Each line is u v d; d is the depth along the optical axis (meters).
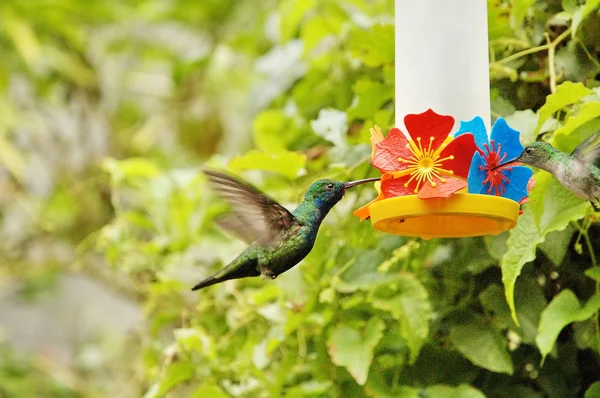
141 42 12.18
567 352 5.88
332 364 5.90
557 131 4.98
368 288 5.73
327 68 7.37
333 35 7.35
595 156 4.78
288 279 5.98
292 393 5.95
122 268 7.48
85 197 10.75
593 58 5.56
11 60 11.50
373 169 6.22
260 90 8.20
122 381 10.91
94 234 9.44
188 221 7.48
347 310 5.90
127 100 12.18
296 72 7.80
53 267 11.23
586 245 5.70
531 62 5.82
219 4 11.64
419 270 5.96
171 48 12.25
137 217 7.55
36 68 11.58
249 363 6.23
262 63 7.93
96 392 11.75
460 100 5.04
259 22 9.62
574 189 4.71
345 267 5.90
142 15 11.90
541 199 4.91
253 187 5.42
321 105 7.32
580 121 4.89
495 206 4.44
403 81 5.17
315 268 6.02
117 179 7.68
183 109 11.42
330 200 5.46
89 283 14.53
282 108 7.95
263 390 6.25
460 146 4.59
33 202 11.23
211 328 6.94
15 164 11.03
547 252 5.25
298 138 7.36
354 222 6.19
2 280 12.51
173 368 6.34
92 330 13.50
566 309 5.08
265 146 7.37
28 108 12.16
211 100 10.95
